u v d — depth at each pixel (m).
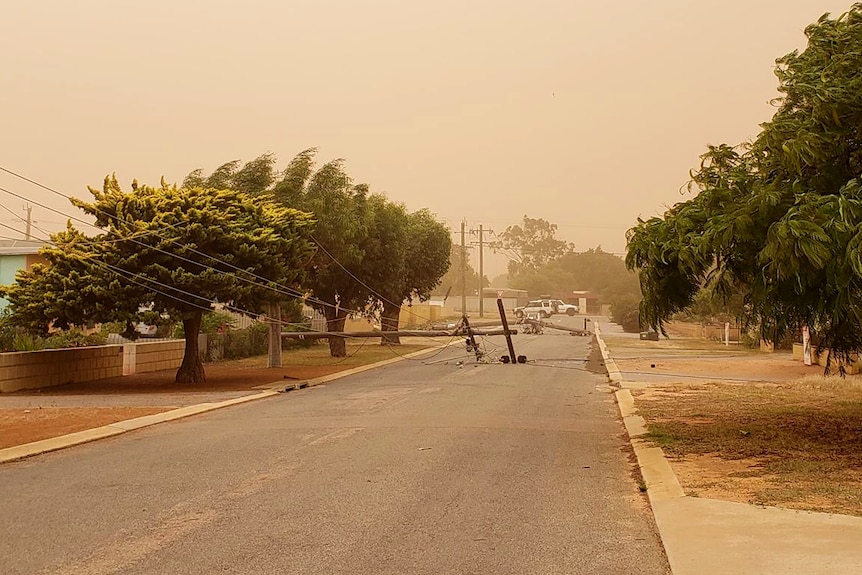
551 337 52.03
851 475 9.48
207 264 22.39
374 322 48.38
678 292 12.41
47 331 22.48
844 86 10.79
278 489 9.35
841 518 7.38
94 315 21.83
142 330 34.84
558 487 9.44
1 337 27.45
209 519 7.98
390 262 38.72
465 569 6.29
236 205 23.89
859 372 25.38
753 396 19.38
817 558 6.16
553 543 7.04
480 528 7.55
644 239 12.19
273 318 30.70
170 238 21.83
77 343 29.47
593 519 7.91
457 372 27.66
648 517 7.98
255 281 22.95
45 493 9.42
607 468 10.70
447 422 15.25
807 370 27.23
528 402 18.77
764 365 29.73
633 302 67.56
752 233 10.86
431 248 46.97
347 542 7.08
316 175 32.56
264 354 37.72
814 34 12.06
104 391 22.16
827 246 9.54
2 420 16.06
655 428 13.99
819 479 9.26
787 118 11.80
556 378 25.34
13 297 21.97
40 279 21.75
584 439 13.33
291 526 7.66
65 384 23.94
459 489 9.30
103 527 7.74
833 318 10.46
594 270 130.62
